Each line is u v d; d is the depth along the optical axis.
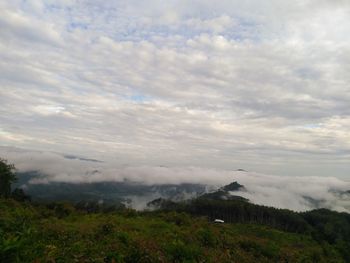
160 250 14.72
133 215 38.00
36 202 50.03
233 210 102.31
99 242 14.66
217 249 18.56
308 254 25.98
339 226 98.25
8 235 12.84
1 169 51.22
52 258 10.97
